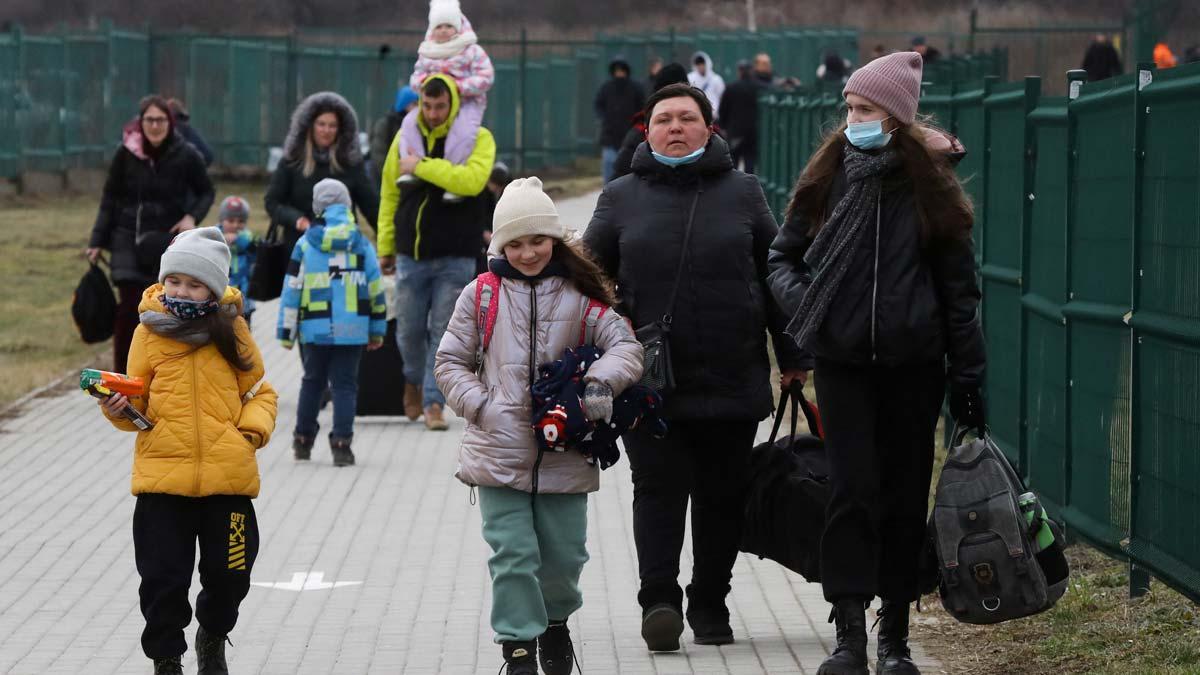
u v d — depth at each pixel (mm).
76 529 18188
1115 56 70125
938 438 22500
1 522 18516
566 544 11797
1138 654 12578
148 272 24953
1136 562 13828
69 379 29734
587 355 11539
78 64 71312
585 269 11773
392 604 15047
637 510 13227
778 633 13922
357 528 18172
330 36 88938
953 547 11742
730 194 13211
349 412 21625
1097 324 15016
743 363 13109
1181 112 12766
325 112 24531
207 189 25328
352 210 24891
